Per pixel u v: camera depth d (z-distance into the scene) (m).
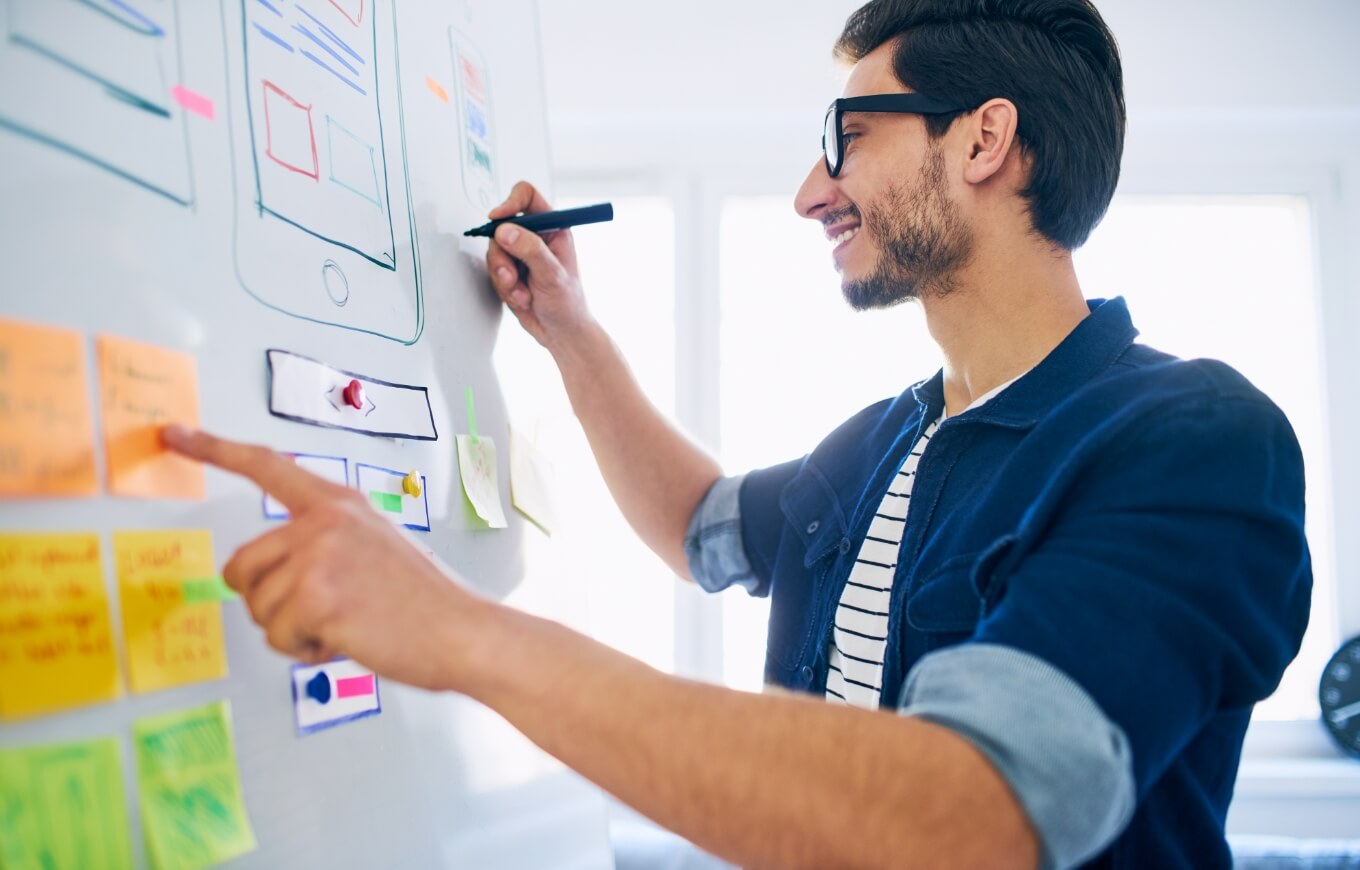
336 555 0.47
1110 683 0.52
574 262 1.00
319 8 0.66
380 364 0.69
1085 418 0.70
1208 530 0.58
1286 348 2.03
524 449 0.93
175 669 0.46
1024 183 0.85
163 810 0.45
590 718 0.48
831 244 0.97
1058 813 0.49
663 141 2.05
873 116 0.90
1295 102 1.93
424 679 0.49
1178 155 2.04
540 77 1.13
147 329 0.47
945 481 0.80
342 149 0.66
